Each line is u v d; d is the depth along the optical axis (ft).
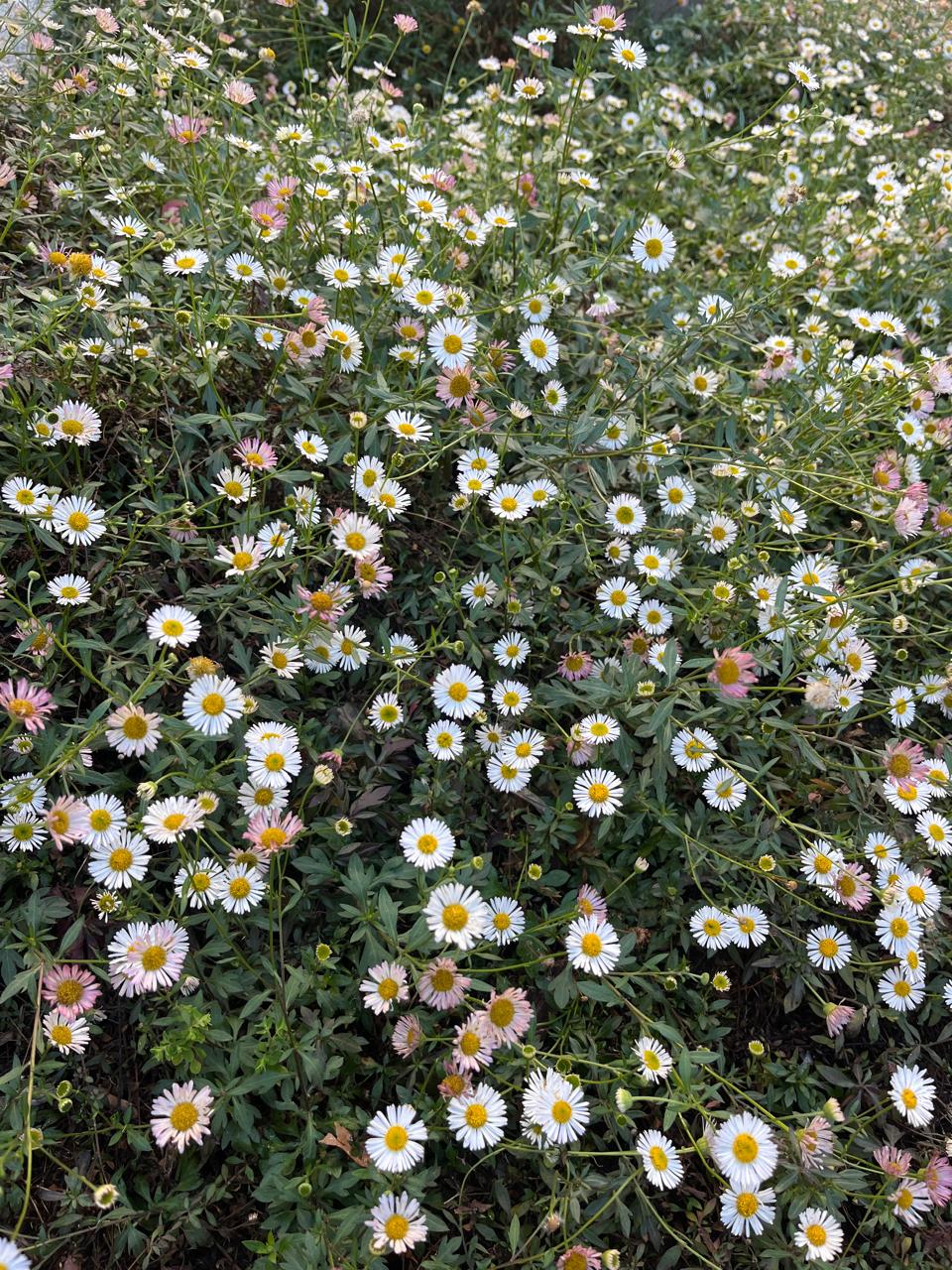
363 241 1.55
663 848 1.20
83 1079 0.98
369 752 1.17
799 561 1.43
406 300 1.41
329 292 1.48
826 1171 1.02
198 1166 0.95
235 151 1.69
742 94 2.90
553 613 1.31
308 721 1.16
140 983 0.93
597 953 1.02
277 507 1.33
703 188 2.22
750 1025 1.20
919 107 2.81
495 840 1.19
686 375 1.57
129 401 1.31
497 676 1.26
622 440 1.42
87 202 1.49
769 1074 1.13
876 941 1.25
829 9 3.02
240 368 1.38
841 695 1.23
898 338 1.87
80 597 1.11
